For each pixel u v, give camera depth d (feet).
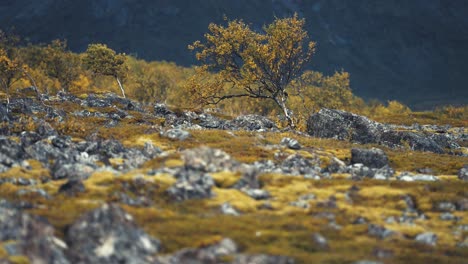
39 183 143.43
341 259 104.94
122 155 177.37
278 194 146.41
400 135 270.05
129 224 106.42
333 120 282.36
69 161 160.56
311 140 244.63
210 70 314.76
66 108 322.75
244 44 308.81
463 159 232.73
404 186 157.28
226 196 139.74
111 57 513.45
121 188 137.90
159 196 136.77
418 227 129.90
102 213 104.83
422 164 212.23
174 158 166.09
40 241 97.09
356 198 147.23
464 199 145.59
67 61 572.51
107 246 100.58
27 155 160.56
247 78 295.89
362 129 277.44
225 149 202.69
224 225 119.03
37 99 349.00
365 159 199.82
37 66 591.78
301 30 302.45
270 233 116.26
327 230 122.72
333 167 182.80
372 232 123.65
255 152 200.03
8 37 551.18
